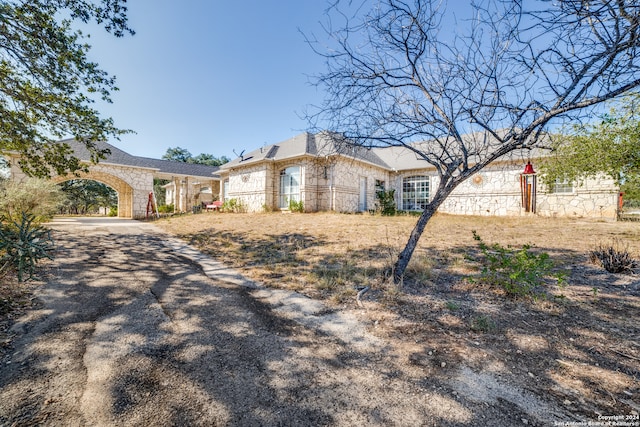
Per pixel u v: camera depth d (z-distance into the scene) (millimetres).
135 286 4637
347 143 4863
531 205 14281
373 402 2037
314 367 2482
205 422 1829
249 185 18359
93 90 7062
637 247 6418
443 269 5379
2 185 9984
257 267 5879
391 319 3426
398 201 20047
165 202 40625
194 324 3314
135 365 2461
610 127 6910
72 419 1823
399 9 3762
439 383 2246
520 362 2508
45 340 2852
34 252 3549
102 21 6441
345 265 5707
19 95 6348
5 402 1956
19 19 5543
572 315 3402
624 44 2762
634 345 2729
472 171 4438
